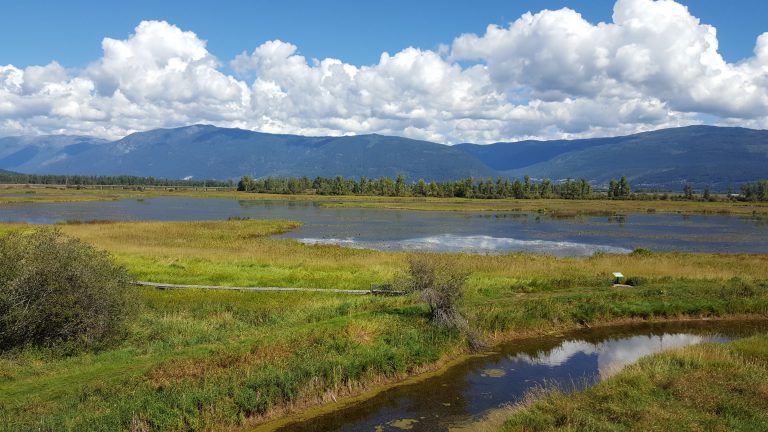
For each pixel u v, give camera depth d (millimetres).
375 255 41562
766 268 34312
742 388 13609
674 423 11703
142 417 12492
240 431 13414
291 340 17531
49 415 12070
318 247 46812
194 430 12742
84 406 12648
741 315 24453
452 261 34906
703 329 22578
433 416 14203
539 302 24125
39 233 19078
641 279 29297
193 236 54625
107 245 43344
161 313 22219
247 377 14664
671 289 26984
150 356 16797
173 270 32375
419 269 23703
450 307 20297
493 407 14664
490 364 18250
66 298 17125
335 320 20234
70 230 55281
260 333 19188
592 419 12148
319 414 14406
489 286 27875
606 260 37531
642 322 23578
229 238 54250
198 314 22062
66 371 15359
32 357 16156
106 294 17859
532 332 21781
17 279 16688
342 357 16438
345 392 15617
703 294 26078
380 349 17391
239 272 32438
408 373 17312
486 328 20938
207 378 14445
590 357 19000
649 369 15375
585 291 27188
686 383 14047
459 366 18062
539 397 14695
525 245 56406
